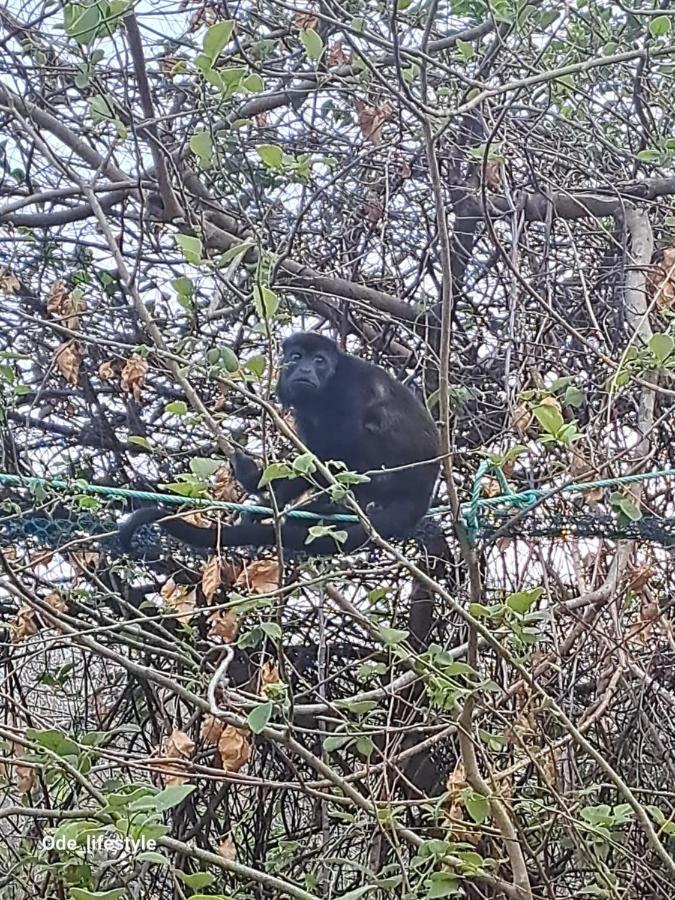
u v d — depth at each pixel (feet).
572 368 19.99
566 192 19.16
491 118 17.90
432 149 11.29
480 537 14.35
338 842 15.35
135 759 13.98
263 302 11.58
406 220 21.58
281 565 12.26
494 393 20.59
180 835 19.01
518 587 17.22
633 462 16.29
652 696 17.63
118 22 12.55
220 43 11.98
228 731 13.34
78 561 14.47
